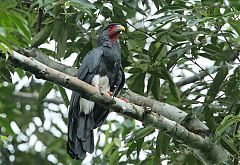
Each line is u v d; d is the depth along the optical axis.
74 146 11.42
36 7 12.12
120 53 12.56
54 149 18.47
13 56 9.22
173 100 12.72
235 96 11.42
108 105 10.24
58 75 9.64
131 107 10.45
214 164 11.41
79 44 12.88
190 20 11.05
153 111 11.72
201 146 11.20
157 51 12.10
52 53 12.41
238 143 11.52
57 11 11.53
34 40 11.61
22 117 18.61
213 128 11.19
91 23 12.52
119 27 12.51
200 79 12.49
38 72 9.49
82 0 10.62
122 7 12.30
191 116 11.44
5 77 12.07
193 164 12.94
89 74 11.98
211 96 11.46
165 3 12.74
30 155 18.53
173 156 13.05
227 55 11.75
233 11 11.32
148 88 12.38
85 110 11.56
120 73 12.31
